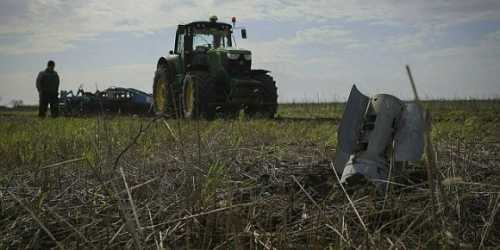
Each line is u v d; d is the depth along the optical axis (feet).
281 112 64.34
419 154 10.77
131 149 16.12
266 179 12.46
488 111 43.37
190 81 47.24
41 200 9.53
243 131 22.29
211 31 51.44
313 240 8.02
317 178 12.50
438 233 7.28
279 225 8.95
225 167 12.38
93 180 11.99
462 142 17.03
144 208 9.71
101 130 20.61
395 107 11.02
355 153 11.02
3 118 45.21
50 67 55.21
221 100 48.19
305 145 19.08
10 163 15.72
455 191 9.45
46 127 28.04
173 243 8.27
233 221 8.26
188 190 9.62
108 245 7.93
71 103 59.82
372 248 7.48
